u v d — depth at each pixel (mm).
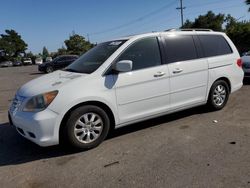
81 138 4508
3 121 6680
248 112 6164
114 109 4742
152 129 5395
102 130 4680
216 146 4445
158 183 3467
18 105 4562
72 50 65688
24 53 90062
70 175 3822
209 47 6055
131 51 4977
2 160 4426
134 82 4871
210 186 3330
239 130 5094
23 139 5293
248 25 38250
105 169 3920
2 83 16766
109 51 5008
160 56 5254
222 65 6188
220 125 5418
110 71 4730
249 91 8492
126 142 4832
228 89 6434
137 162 4062
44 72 25516
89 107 4496
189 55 5664
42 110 4234
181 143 4648
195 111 6383
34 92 4418
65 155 4465
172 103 5434
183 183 3432
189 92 5660
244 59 10266
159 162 4016
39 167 4117
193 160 4012
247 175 3527
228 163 3859
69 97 4324
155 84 5113
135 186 3436
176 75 5375
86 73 4707
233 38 38656
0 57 83500
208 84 5977
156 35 5328
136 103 4957
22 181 3746
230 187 3287
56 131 4289
